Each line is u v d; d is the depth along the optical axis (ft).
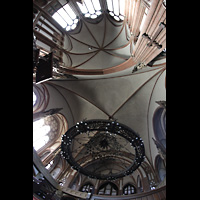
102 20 48.91
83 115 56.54
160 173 42.42
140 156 32.12
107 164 54.44
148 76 46.47
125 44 47.55
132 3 30.27
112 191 46.96
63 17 41.32
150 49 26.94
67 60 47.37
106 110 56.08
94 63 53.26
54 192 31.60
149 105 50.72
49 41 35.40
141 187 44.09
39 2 28.53
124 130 30.86
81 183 46.91
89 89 54.13
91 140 35.19
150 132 50.34
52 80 45.50
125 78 50.93
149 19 21.62
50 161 42.45
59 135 51.55
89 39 51.13
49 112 43.75
